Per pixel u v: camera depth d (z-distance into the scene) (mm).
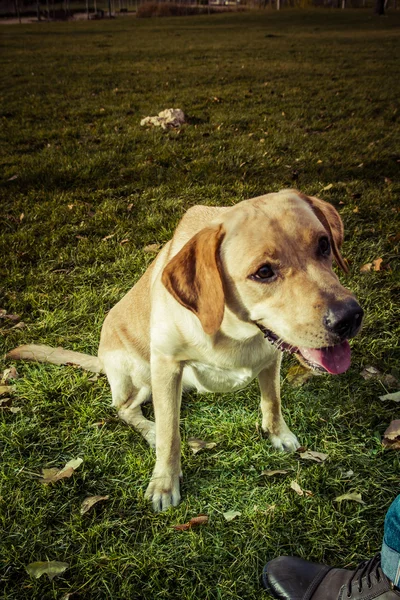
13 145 3234
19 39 11828
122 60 7430
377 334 1471
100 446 1234
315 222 1027
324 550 1052
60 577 1025
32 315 1582
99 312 1583
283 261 989
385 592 887
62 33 13594
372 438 1226
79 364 1391
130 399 1316
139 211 2182
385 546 875
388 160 2660
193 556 1050
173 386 1150
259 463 1196
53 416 1300
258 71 5879
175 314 1089
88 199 2318
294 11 21328
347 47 8102
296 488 1134
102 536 1083
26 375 1403
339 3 24188
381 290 1599
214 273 1001
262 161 2682
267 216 1010
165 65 6730
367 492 1131
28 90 5172
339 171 2529
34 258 1874
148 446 1250
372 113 3781
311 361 1000
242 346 1107
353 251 1822
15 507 1119
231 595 1003
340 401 1312
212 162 2662
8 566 1041
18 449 1228
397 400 1283
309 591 971
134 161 2758
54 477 1161
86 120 3848
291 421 1288
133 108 4164
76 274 1773
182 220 1195
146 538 1083
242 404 1333
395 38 9266
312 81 5141
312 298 967
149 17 22109
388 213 2057
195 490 1162
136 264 1779
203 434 1269
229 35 11227
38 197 2342
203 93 4645
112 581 1023
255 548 1062
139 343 1266
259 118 3635
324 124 3471
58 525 1104
